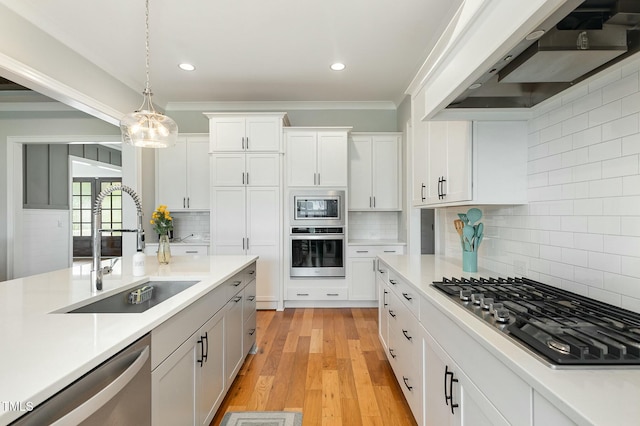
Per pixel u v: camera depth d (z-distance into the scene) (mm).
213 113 4188
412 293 1835
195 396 1588
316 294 4266
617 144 1266
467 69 1257
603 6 968
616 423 585
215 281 1837
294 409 2084
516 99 1682
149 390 1149
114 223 9273
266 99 4617
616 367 791
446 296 1487
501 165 1826
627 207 1226
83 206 9281
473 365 1103
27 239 5180
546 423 741
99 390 862
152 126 2346
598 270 1358
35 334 1017
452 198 2053
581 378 750
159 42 3027
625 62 1186
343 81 3979
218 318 1937
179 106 4781
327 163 4270
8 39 2361
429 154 2449
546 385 720
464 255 2184
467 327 1107
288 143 4270
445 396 1337
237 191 4219
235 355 2311
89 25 2732
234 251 4223
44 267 5539
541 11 812
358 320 3822
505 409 907
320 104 4750
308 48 3164
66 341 960
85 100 3121
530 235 1812
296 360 2773
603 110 1328
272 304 4234
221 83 4020
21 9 2430
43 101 4379
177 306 1337
